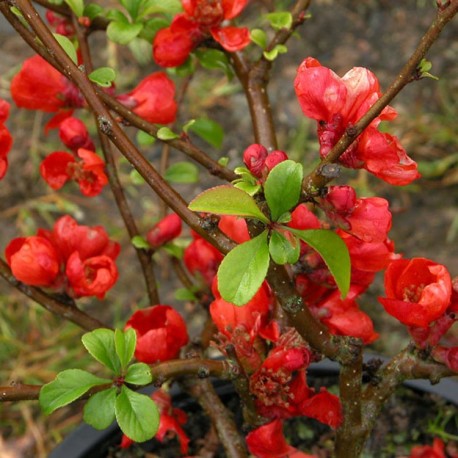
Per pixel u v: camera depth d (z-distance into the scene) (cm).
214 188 55
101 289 66
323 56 144
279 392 63
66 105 71
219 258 73
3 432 109
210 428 80
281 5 143
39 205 129
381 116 58
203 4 69
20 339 117
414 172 57
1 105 66
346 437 66
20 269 66
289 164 56
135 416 59
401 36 145
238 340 62
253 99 73
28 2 60
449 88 138
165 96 71
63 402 59
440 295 58
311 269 64
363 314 66
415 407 80
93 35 147
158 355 65
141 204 130
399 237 125
